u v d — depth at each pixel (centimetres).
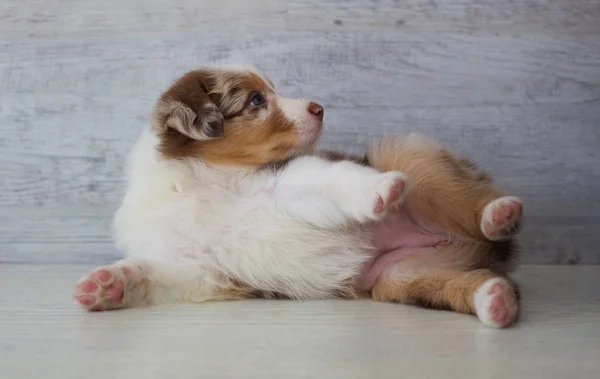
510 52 119
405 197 96
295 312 89
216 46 120
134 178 102
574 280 107
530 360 75
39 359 76
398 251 98
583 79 119
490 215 96
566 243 121
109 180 122
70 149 121
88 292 89
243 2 119
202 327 84
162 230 98
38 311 90
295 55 120
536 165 120
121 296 91
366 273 97
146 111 121
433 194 99
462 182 100
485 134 120
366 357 76
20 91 121
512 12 119
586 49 119
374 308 91
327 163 98
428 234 99
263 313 89
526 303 93
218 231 96
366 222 95
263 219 96
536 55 119
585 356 76
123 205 103
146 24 120
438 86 120
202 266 96
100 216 122
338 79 120
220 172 100
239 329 83
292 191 96
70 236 122
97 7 120
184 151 100
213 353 77
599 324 84
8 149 121
